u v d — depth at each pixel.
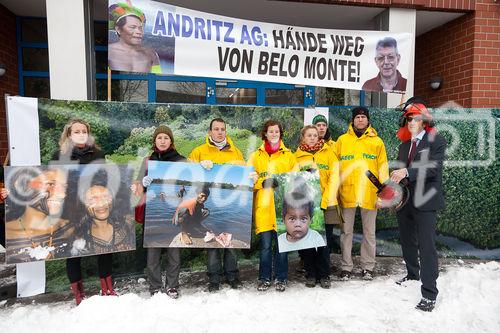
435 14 5.38
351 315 3.09
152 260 3.36
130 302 3.16
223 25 3.85
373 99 5.41
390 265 4.30
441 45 5.89
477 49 5.27
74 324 2.89
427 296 3.15
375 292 3.52
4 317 3.09
